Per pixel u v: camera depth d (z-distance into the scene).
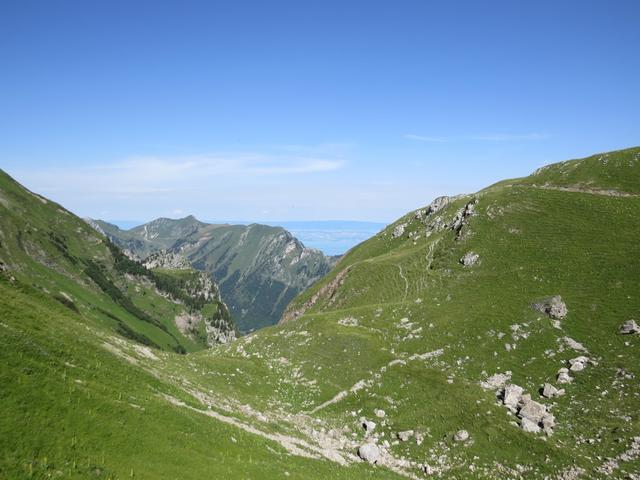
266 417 49.59
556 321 64.88
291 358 70.44
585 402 49.00
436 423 50.72
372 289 110.12
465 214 116.50
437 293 87.31
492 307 73.00
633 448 40.69
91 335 45.16
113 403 28.83
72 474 21.16
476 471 42.88
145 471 24.38
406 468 44.81
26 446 21.22
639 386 48.44
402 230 165.25
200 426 33.56
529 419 48.09
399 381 59.94
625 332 57.81
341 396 59.03
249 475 29.39
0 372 24.78
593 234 87.31
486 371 59.38
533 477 40.81
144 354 55.81
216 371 63.72
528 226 98.94
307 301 155.75
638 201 94.12
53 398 25.62
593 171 121.75
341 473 37.44
